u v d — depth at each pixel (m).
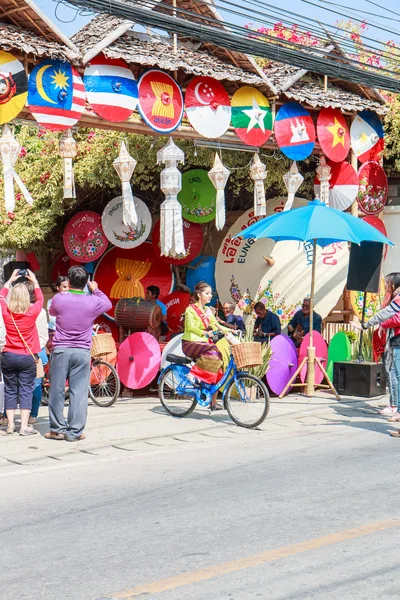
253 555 5.05
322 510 6.05
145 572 4.79
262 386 9.62
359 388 12.20
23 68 9.71
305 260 14.35
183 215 14.59
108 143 13.81
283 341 12.36
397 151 15.62
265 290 14.69
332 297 14.01
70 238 14.70
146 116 10.98
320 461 7.79
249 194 16.62
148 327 13.40
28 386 9.20
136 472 7.50
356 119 13.91
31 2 9.39
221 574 4.73
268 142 12.94
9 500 6.56
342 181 13.95
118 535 5.54
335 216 11.32
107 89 10.53
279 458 7.97
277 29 15.94
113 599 4.38
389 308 9.95
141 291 15.43
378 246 12.03
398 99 16.02
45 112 9.95
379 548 5.16
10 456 8.20
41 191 14.46
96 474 7.44
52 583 4.65
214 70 11.67
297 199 14.71
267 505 6.21
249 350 9.59
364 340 12.87
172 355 10.45
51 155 14.40
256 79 12.09
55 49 9.84
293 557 5.01
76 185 15.34
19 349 9.05
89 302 8.82
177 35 11.57
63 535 5.58
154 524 5.79
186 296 15.47
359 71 12.09
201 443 8.86
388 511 6.01
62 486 7.00
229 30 12.01
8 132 9.88
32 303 9.34
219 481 7.05
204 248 16.64
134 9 9.52
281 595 4.41
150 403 11.91
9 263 15.23
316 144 13.58
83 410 9.00
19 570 4.89
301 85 13.31
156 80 11.08
